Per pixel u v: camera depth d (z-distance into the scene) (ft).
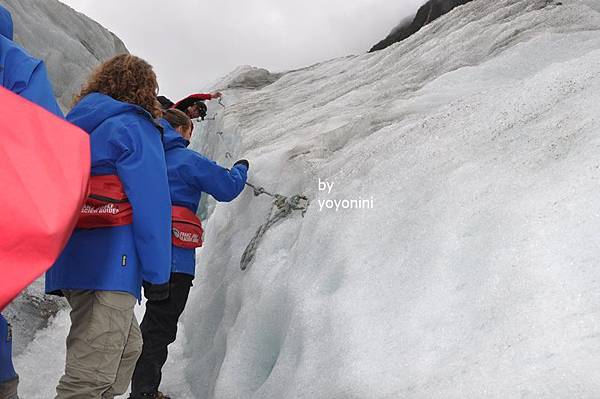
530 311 5.20
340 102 16.55
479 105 9.95
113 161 7.04
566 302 5.07
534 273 5.55
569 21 14.06
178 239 9.60
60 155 4.64
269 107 20.22
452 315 6.02
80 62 31.78
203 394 10.64
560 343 4.69
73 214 4.47
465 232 6.88
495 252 6.18
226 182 9.91
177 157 9.68
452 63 14.87
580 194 6.05
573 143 7.07
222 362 10.23
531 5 15.85
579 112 7.73
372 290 7.38
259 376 9.16
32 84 5.65
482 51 14.53
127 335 7.27
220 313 11.89
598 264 5.23
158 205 6.93
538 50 12.97
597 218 5.65
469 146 8.70
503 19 16.03
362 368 6.28
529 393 4.39
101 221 6.97
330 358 6.97
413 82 15.40
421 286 6.73
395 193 8.75
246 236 12.47
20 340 12.28
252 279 10.49
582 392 4.16
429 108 12.25
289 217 11.15
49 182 4.46
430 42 17.69
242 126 18.65
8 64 5.67
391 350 6.24
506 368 4.78
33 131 4.60
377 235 8.25
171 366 12.12
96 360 6.96
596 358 4.36
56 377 11.39
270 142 15.38
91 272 6.94
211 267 13.37
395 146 10.23
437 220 7.43
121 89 7.60
